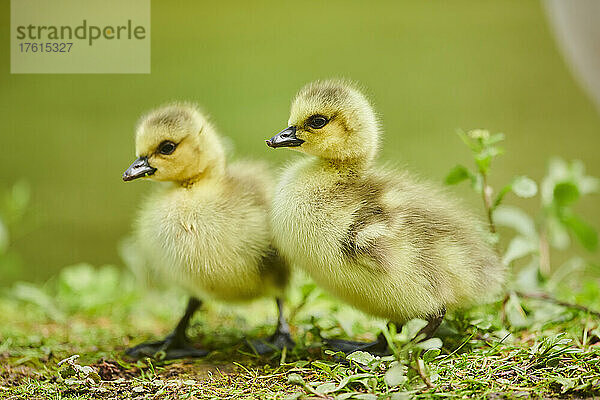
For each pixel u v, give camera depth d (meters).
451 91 7.68
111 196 6.08
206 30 9.30
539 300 4.55
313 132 4.48
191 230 4.49
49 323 4.60
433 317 4.47
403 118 7.02
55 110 7.41
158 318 4.62
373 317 4.49
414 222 4.47
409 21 9.59
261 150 6.01
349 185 4.48
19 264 4.76
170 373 4.47
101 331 4.57
